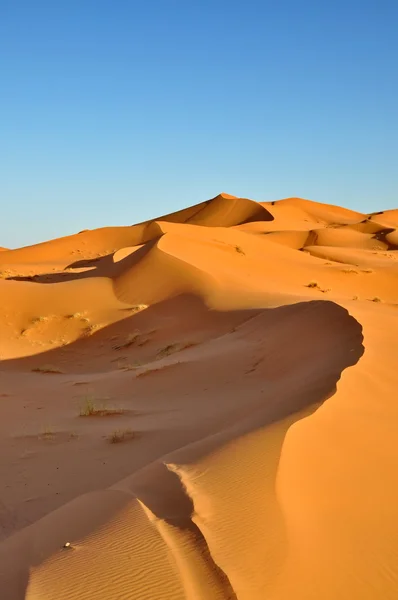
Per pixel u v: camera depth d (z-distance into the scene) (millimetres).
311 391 10992
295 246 88812
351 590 4887
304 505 6168
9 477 9586
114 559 5008
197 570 4828
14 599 4641
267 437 7742
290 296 33781
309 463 7148
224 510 5805
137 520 5789
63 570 4934
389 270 51500
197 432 11047
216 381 16641
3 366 27031
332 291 43375
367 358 13328
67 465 10039
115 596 4461
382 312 26953
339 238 89375
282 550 5164
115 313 34594
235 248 51875
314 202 141875
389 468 7609
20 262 88125
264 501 5941
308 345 17359
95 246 96750
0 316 34719
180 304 34656
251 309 30062
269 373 16281
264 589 4598
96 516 6195
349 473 7188
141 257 43812
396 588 5070
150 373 18719
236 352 19422
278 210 128000
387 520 6254
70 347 30766
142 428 12086
